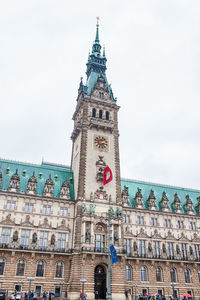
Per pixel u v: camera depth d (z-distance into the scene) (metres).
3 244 61.50
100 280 64.31
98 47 102.88
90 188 71.62
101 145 78.38
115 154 79.12
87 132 78.50
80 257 62.50
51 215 69.00
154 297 62.47
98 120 80.88
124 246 73.31
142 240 76.31
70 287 60.31
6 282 58.34
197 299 73.12
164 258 74.19
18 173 74.06
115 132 82.25
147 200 85.06
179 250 78.44
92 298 58.75
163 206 84.12
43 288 60.81
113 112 85.50
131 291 68.25
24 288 59.28
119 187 74.94
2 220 63.97
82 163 73.62
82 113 83.25
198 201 91.25
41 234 66.25
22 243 63.91
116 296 60.97
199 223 86.00
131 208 79.00
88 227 66.06
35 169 77.50
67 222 69.62
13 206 66.56
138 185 89.62
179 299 67.62
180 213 84.50
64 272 63.91
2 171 72.31
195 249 81.38
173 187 95.88
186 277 75.94
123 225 76.12
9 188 67.75
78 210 68.06
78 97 93.00
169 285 72.25
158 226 80.06
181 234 81.75
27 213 67.00
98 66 97.62
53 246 65.75
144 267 72.81
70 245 67.19
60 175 79.38
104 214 69.38
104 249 64.50
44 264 63.38
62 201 71.19
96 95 85.94
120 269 64.25
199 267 78.19
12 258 60.66
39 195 70.19
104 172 72.75
